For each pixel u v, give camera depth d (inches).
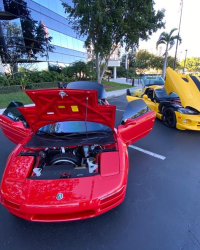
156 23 565.0
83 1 483.5
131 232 74.4
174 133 195.5
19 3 530.6
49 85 600.7
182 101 190.4
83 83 182.4
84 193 67.7
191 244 68.9
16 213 68.9
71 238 72.1
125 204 90.2
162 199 93.7
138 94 329.1
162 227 76.7
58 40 739.4
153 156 142.9
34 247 68.7
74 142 94.7
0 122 133.4
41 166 86.3
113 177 74.9
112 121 96.1
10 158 89.0
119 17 483.8
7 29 516.7
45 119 97.7
